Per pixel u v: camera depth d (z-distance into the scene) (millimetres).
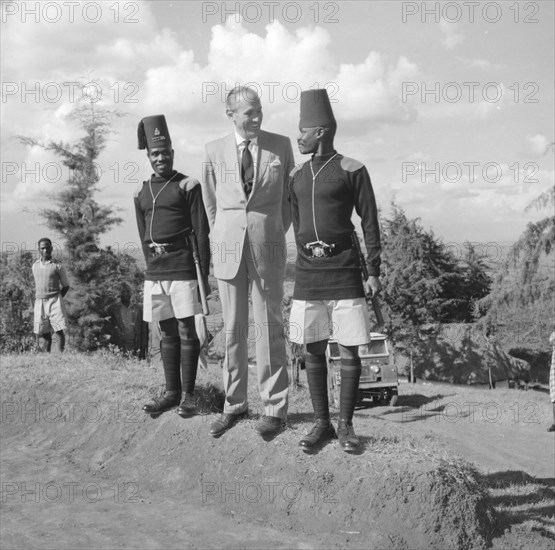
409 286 32281
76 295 30031
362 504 5191
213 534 5098
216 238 5746
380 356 22094
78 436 7086
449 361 31859
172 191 6148
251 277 5707
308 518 5250
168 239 6172
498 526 5398
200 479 5852
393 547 4992
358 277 5309
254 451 5727
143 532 5113
